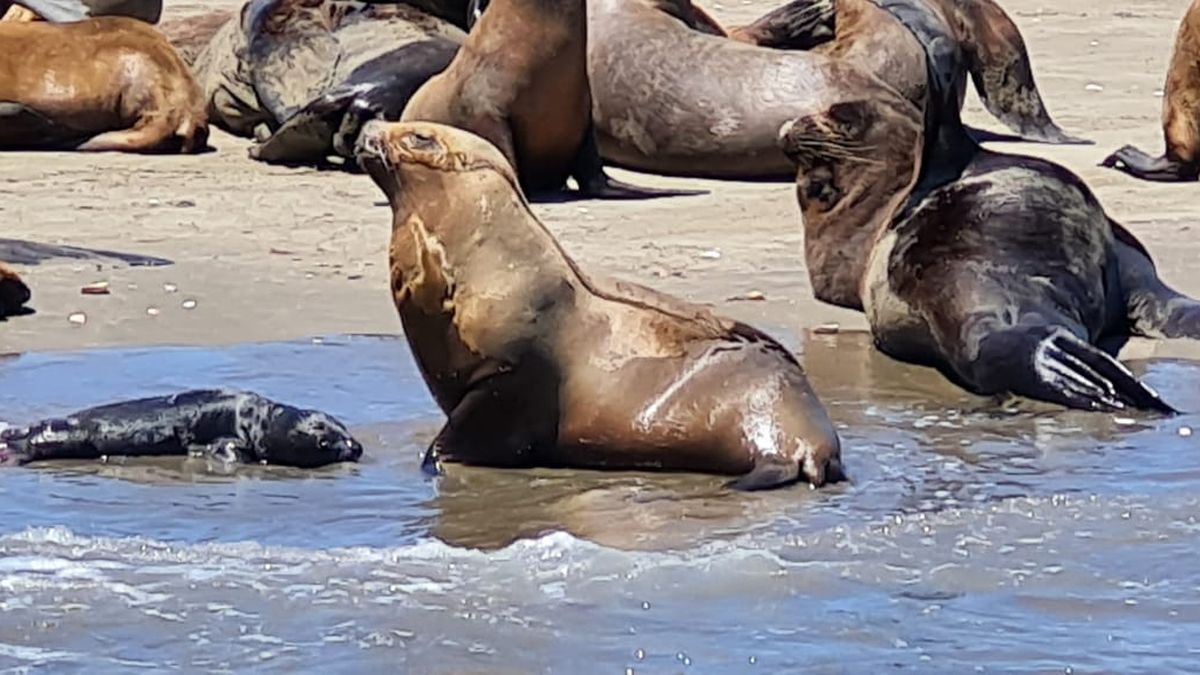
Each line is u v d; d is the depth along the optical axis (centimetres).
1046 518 1559
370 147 1741
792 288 2420
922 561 1460
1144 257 2233
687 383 1702
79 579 1413
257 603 1368
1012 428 1842
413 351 1758
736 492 1631
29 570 1430
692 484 1666
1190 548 1494
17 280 2262
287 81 3488
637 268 2520
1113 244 2192
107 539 1505
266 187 3144
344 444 1741
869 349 2156
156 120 3500
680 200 3031
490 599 1377
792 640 1306
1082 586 1412
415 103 3055
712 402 1691
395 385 1991
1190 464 1722
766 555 1459
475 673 1248
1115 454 1752
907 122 2306
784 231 2778
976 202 2117
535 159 3030
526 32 2961
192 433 1750
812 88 3186
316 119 3294
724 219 2867
